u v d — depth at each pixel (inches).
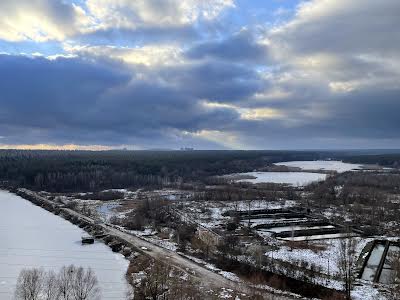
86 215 7834.6
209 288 3887.8
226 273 4375.0
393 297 3688.5
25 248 5457.7
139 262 4788.4
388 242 5733.3
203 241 5605.3
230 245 5142.7
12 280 4188.0
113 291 3949.3
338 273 4355.3
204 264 4677.7
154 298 3668.8
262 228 6756.9
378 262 4945.9
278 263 4544.8
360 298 3693.4
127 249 5359.3
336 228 6624.0
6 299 3676.2
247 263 4547.2
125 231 6422.2
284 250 5236.2
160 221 7244.1
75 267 4594.0
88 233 6461.6
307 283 4010.8
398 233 6373.0
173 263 4682.6
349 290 3730.3
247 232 6225.4
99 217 7716.5
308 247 5403.5
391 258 5009.8
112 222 7253.9
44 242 5821.9
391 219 7283.5
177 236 5989.2
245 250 5009.8
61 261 4928.6
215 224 6929.1
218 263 4707.2
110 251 5452.8
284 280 4133.9
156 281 3754.9
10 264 4726.9
